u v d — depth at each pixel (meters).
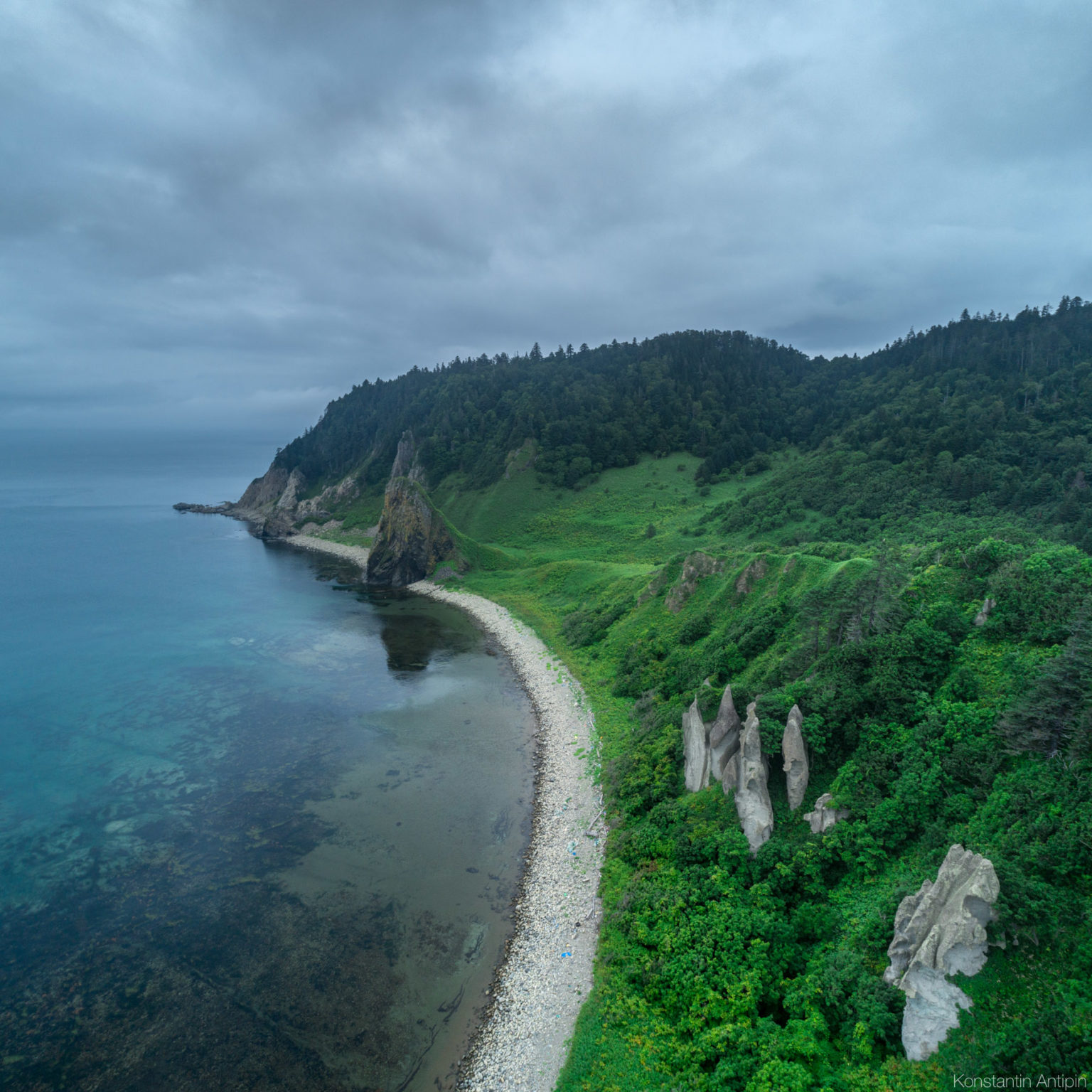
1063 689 32.06
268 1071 30.75
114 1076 30.56
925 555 55.72
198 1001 34.66
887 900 31.48
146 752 62.81
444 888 43.47
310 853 47.28
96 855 46.97
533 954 37.25
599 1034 31.02
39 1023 33.31
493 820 51.56
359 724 69.31
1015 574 43.59
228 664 88.44
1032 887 26.52
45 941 38.88
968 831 32.34
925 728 38.00
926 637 42.28
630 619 86.75
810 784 39.66
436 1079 30.19
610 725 64.06
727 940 33.03
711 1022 29.97
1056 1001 24.00
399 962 37.19
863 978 28.22
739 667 56.34
